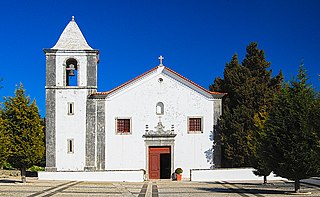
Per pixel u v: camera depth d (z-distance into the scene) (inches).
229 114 1498.5
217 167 1485.0
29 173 1632.6
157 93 1513.3
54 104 1491.1
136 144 1491.1
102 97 1499.8
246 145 1433.3
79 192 951.0
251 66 1775.3
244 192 950.4
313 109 900.0
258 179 1396.4
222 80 1836.9
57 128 1482.5
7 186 1074.7
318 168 867.4
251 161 1206.3
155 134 1492.4
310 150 863.7
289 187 1082.7
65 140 1478.8
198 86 1512.1
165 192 968.9
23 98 1205.7
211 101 1515.7
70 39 1533.0
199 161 1489.9
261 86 1640.0
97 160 1477.6
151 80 1519.4
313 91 926.4
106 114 1498.5
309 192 920.9
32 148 1182.3
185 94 1517.0
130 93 1510.8
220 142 1496.1
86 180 1397.6
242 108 1505.9
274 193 920.3
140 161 1486.2
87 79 1505.9
